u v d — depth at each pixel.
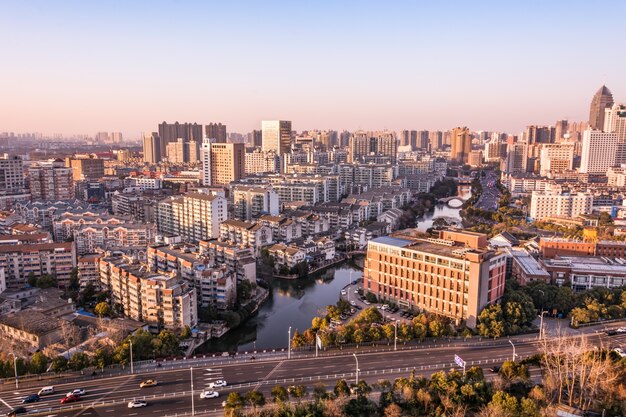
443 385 192.50
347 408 183.88
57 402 197.25
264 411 181.12
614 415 184.88
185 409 192.25
